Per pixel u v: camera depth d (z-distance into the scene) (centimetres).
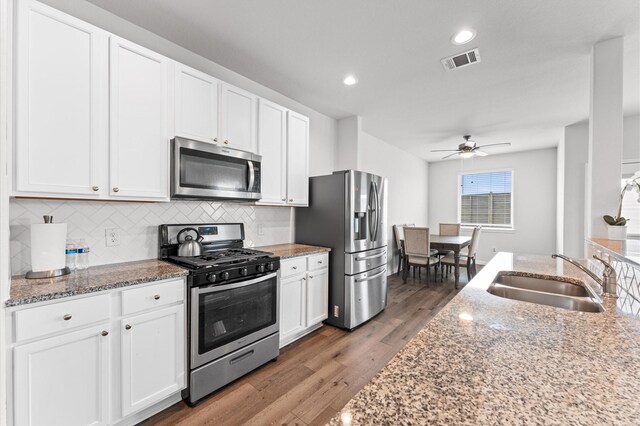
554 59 248
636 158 373
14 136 138
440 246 475
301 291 272
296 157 302
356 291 304
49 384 130
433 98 334
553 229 567
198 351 183
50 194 149
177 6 191
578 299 149
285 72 277
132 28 209
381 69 270
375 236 336
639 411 53
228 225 261
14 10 138
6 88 124
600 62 223
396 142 539
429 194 720
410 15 197
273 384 205
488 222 646
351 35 220
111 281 153
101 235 194
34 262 155
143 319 161
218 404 183
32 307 125
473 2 184
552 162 569
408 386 61
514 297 166
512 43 226
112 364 150
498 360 73
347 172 300
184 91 207
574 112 376
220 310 196
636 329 93
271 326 231
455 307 115
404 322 322
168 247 219
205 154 213
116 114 173
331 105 358
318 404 184
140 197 184
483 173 655
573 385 62
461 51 239
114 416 151
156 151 192
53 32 150
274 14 198
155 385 166
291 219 339
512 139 507
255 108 259
